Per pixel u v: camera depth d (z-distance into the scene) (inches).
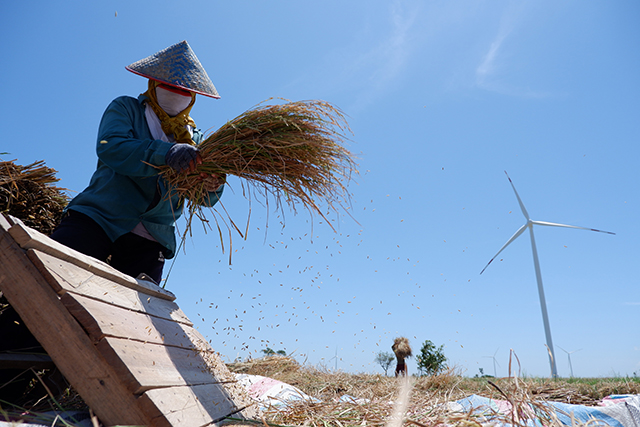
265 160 101.9
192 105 124.2
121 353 58.0
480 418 81.8
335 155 110.0
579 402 149.1
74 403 78.1
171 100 117.6
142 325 73.7
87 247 96.7
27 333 81.2
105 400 56.1
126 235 107.6
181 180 100.7
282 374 224.8
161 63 116.1
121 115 108.3
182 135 117.9
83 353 57.0
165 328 82.8
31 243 60.4
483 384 175.5
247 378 159.3
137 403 55.7
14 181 140.4
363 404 99.2
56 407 73.5
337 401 106.5
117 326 63.6
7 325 79.4
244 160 98.8
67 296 58.4
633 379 213.6
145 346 67.8
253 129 100.6
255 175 103.0
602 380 226.2
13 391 80.7
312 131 108.5
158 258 116.4
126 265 112.0
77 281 64.6
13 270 59.0
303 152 104.3
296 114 107.6
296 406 100.0
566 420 100.4
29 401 76.9
